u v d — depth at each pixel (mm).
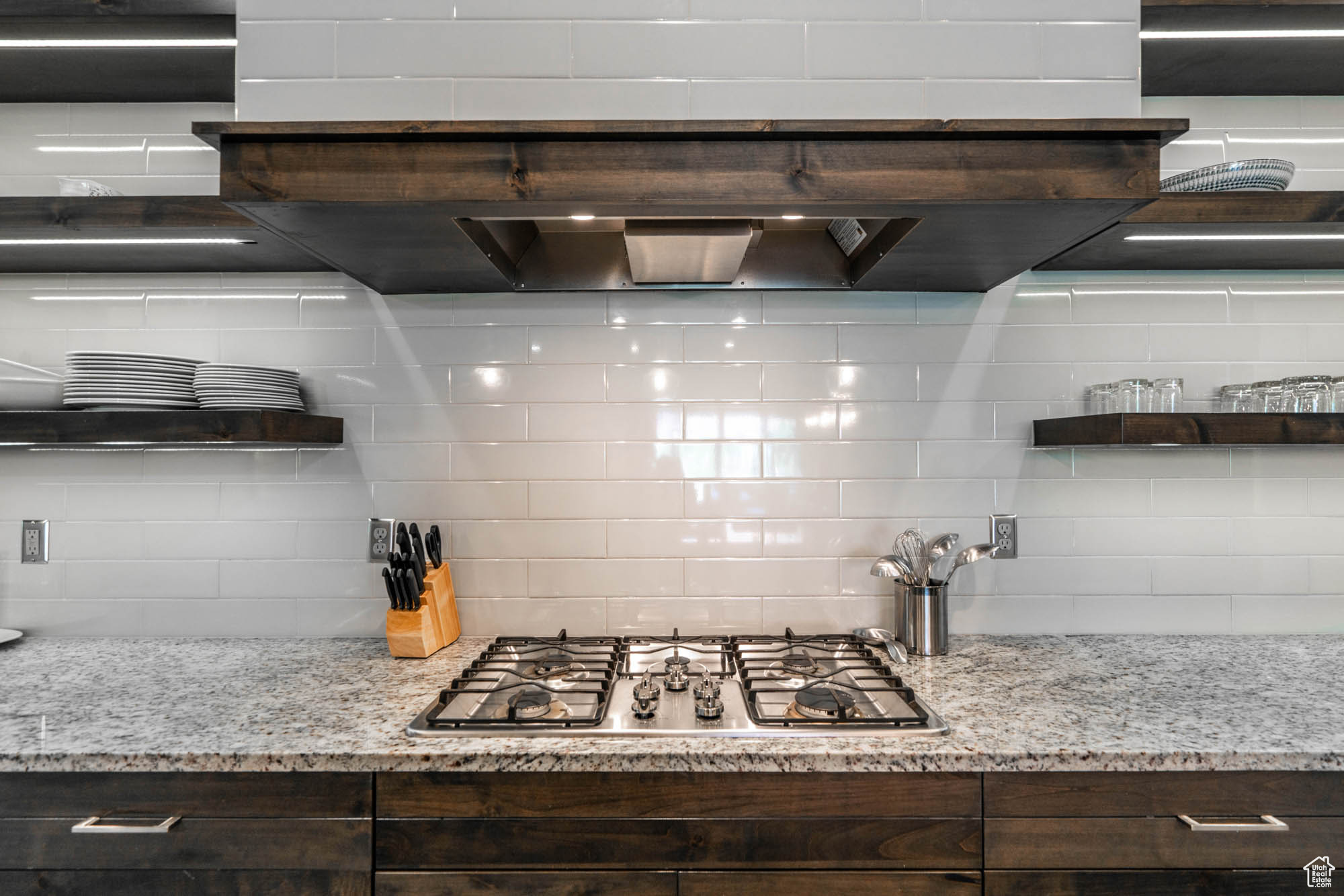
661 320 1731
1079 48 1448
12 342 1747
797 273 1690
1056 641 1684
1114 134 1136
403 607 1550
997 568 1738
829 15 1444
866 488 1730
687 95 1430
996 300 1744
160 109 1783
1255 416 1434
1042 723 1176
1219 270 1748
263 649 1633
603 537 1721
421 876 1091
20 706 1261
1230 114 1795
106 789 1091
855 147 1144
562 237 1688
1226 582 1734
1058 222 1237
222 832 1093
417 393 1734
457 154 1136
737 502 1725
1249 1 1463
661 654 1606
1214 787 1089
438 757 1071
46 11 1438
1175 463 1744
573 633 1714
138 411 1489
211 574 1734
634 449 1725
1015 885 1087
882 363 1738
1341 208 1370
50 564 1731
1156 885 1087
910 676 1415
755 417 1730
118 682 1393
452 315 1735
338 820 1091
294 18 1427
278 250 1566
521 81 1425
